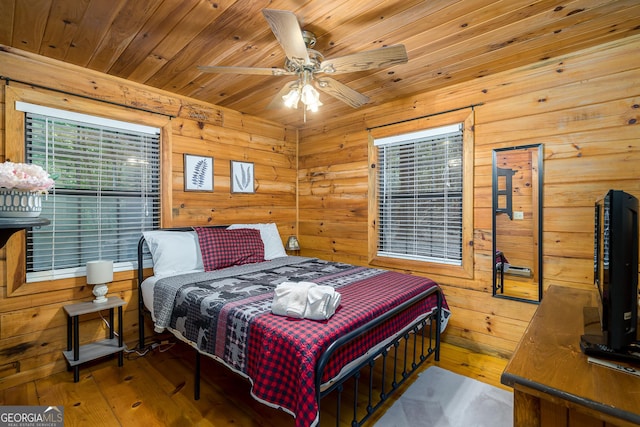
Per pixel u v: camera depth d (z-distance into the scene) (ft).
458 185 8.86
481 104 8.25
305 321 4.77
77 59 7.27
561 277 7.09
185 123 9.82
